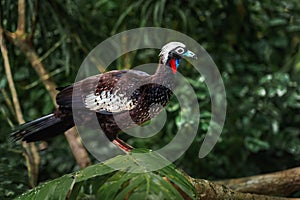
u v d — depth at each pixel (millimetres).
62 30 8445
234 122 9531
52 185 4691
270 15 10250
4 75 8562
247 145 9289
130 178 4340
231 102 9461
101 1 9820
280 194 7457
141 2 8844
